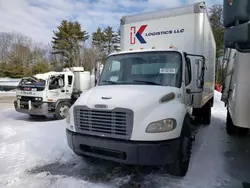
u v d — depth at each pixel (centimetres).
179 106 362
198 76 470
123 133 323
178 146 339
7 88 2752
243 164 432
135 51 471
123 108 322
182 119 354
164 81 415
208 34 623
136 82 429
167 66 427
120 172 396
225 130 708
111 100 343
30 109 923
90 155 360
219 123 822
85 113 357
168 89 379
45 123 853
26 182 359
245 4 187
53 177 377
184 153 366
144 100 336
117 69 466
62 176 381
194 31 530
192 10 530
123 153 325
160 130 320
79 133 366
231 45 212
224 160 452
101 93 379
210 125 784
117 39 4912
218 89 1928
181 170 366
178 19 548
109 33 4906
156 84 413
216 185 348
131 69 452
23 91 953
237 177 376
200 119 786
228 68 584
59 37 4541
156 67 434
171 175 379
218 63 2008
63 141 580
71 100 995
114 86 416
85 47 4225
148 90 371
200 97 549
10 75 4266
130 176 380
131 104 326
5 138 635
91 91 406
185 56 440
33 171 404
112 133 331
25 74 4216
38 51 5700
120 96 351
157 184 352
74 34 4531
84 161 446
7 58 5562
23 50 5400
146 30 596
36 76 961
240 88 298
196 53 529
